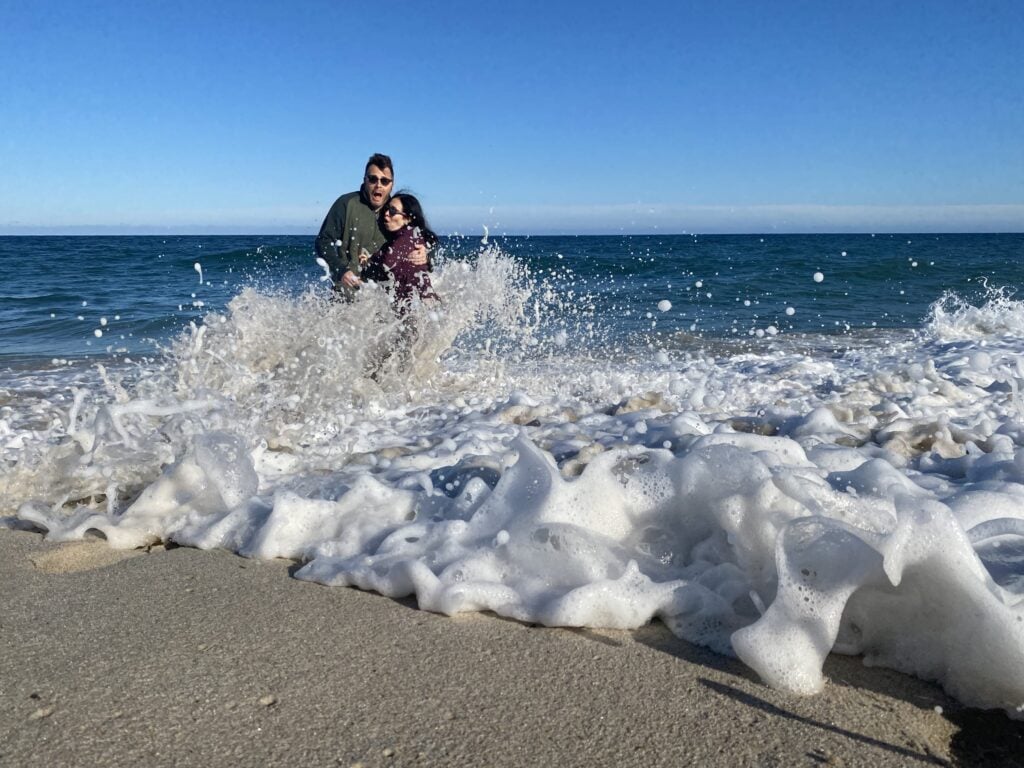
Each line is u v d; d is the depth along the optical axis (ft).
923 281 51.98
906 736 5.05
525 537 7.13
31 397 17.72
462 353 22.31
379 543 7.89
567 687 5.59
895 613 5.84
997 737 5.08
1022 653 5.13
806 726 5.14
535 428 12.77
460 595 6.63
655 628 6.43
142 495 9.12
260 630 6.44
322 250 18.97
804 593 5.72
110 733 5.06
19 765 4.74
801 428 11.94
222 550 8.29
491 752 4.88
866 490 7.52
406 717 5.24
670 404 14.89
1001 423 12.39
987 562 6.50
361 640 6.26
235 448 9.57
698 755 4.86
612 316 32.63
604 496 7.34
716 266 63.26
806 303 39.40
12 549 8.47
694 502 7.14
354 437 12.98
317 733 5.07
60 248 133.39
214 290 47.65
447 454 11.15
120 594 7.19
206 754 4.85
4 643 6.27
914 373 17.01
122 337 29.19
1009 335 24.81
